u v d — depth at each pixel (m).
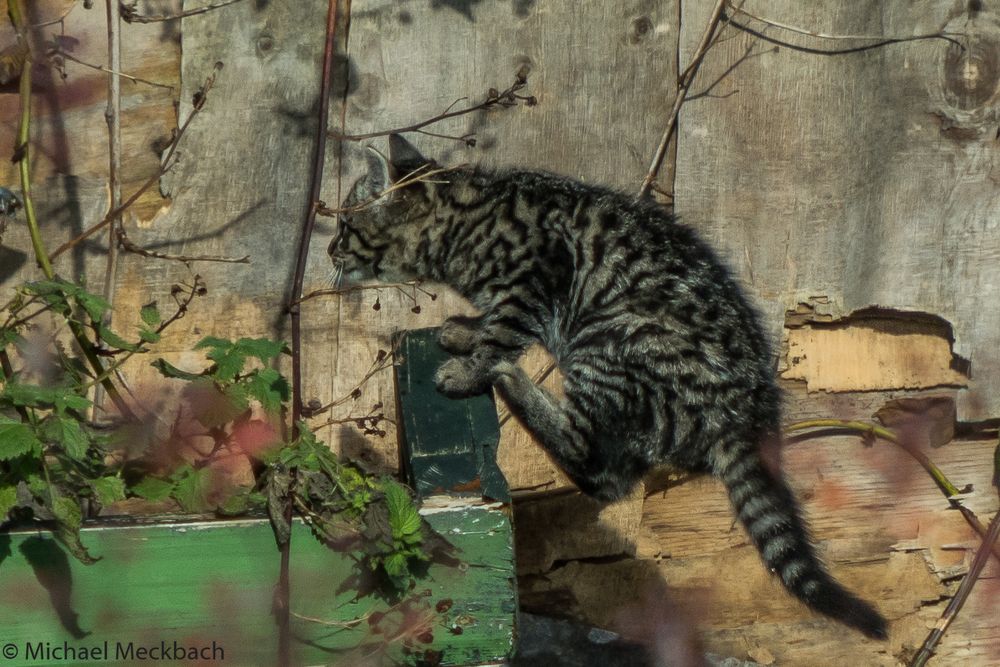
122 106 8.84
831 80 9.32
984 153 9.33
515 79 9.16
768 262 9.39
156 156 8.89
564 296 9.09
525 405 8.69
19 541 5.74
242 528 5.91
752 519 8.52
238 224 8.97
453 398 7.38
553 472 9.33
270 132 8.98
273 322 9.03
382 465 9.08
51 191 8.76
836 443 9.66
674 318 8.70
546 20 9.16
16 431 5.52
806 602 8.29
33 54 8.58
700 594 9.55
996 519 9.41
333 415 9.05
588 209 9.08
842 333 9.62
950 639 9.61
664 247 8.92
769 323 9.39
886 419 9.73
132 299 8.80
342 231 9.19
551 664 9.05
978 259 9.39
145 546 5.84
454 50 9.11
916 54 9.29
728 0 9.19
